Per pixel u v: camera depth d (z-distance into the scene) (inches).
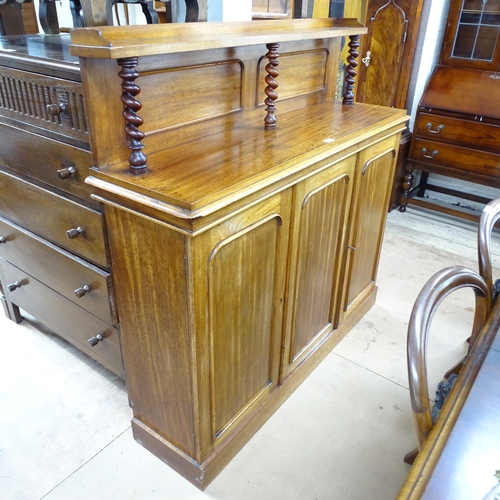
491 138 104.7
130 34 37.9
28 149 52.0
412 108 118.2
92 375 68.8
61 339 75.7
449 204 132.3
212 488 53.4
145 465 56.0
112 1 43.2
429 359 74.2
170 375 48.1
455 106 107.8
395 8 107.4
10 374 68.4
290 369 64.5
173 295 42.1
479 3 105.0
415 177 136.3
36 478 54.1
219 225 39.9
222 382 49.9
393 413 64.3
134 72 37.4
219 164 43.8
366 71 117.9
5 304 78.1
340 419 63.1
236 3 63.0
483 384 28.5
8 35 66.4
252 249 46.0
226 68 52.5
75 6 60.1
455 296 91.0
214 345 46.0
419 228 119.7
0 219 64.6
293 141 51.5
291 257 52.9
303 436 60.4
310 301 62.8
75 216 50.8
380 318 84.0
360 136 56.8
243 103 56.7
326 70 71.5
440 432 25.5
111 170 42.2
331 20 64.7
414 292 92.1
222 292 44.1
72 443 58.5
